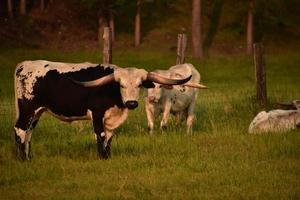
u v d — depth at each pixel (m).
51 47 47.44
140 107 21.66
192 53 47.75
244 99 22.81
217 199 10.41
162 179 11.62
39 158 13.23
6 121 18.48
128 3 50.34
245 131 16.53
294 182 11.38
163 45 48.81
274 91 28.78
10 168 12.47
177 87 16.98
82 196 10.55
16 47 46.47
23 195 10.77
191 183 11.34
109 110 13.27
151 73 13.28
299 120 16.48
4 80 37.03
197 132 16.78
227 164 12.73
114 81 13.06
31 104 13.36
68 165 12.64
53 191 10.98
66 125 17.75
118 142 15.01
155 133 16.52
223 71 43.09
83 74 13.37
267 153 13.65
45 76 13.30
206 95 26.58
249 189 10.97
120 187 10.98
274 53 49.34
